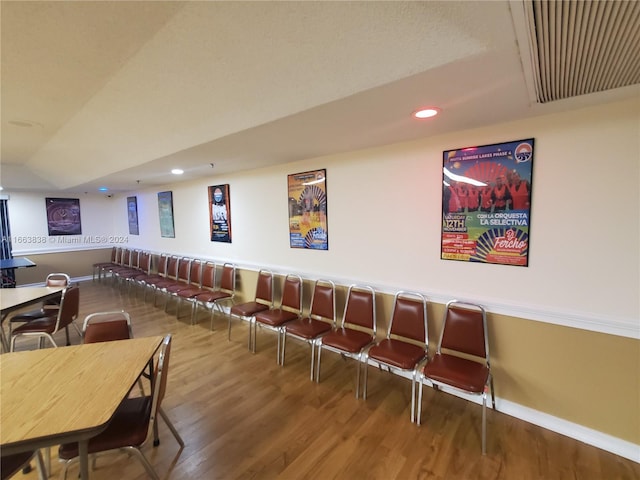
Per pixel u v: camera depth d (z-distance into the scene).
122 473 1.73
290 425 2.10
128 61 1.76
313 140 2.42
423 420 2.13
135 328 3.94
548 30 1.00
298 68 1.53
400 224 2.61
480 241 2.21
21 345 3.54
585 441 1.89
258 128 2.07
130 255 6.39
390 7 1.14
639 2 0.84
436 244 2.43
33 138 3.09
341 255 3.08
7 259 5.79
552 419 2.01
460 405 2.29
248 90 1.78
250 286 4.12
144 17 1.39
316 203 3.23
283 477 1.69
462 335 2.22
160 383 1.59
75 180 5.03
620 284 1.76
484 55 1.16
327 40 1.35
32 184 5.60
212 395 2.45
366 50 1.33
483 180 2.15
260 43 1.46
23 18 1.30
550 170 1.91
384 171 2.67
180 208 5.26
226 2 1.30
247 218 4.07
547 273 1.97
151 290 5.93
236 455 1.84
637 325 1.70
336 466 1.75
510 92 1.53
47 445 1.15
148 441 1.95
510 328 2.13
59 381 1.52
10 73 1.75
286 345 3.40
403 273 2.64
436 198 2.39
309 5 1.23
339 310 3.12
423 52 1.24
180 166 3.56
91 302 5.17
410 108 1.73
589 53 1.13
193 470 1.74
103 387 1.47
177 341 3.50
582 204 1.83
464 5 1.00
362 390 2.50
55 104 2.24
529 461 1.76
